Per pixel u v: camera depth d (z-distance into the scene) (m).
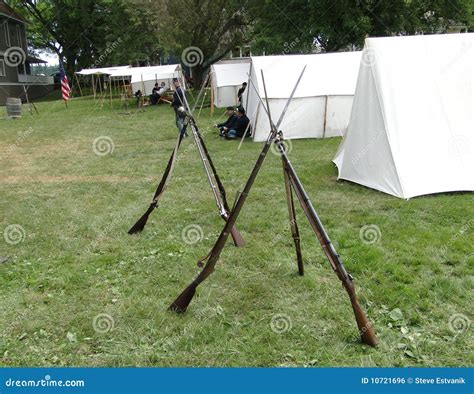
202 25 24.94
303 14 20.92
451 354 3.24
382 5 19.95
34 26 39.34
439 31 22.22
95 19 36.06
